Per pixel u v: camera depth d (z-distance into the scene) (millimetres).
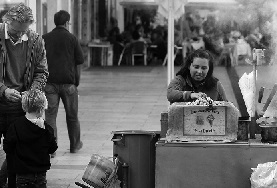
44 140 7227
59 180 9539
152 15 35594
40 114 7238
